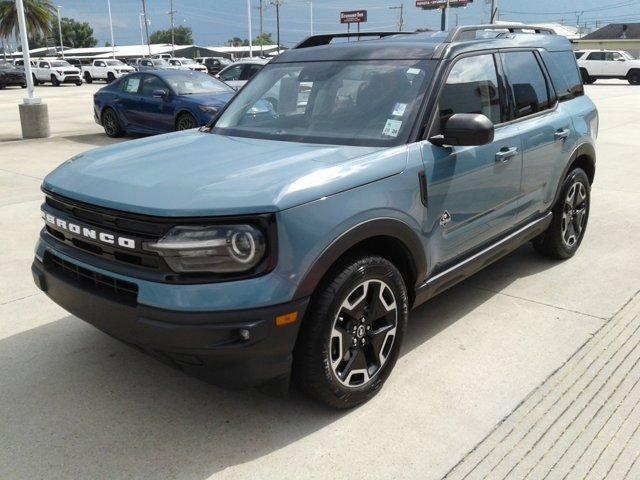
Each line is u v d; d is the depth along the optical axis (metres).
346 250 2.88
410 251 3.27
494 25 4.38
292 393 3.32
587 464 2.74
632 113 17.06
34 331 4.04
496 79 4.12
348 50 4.06
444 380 3.42
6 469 2.73
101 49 99.69
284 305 2.64
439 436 2.94
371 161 3.07
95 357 3.71
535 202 4.55
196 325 2.55
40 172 9.24
